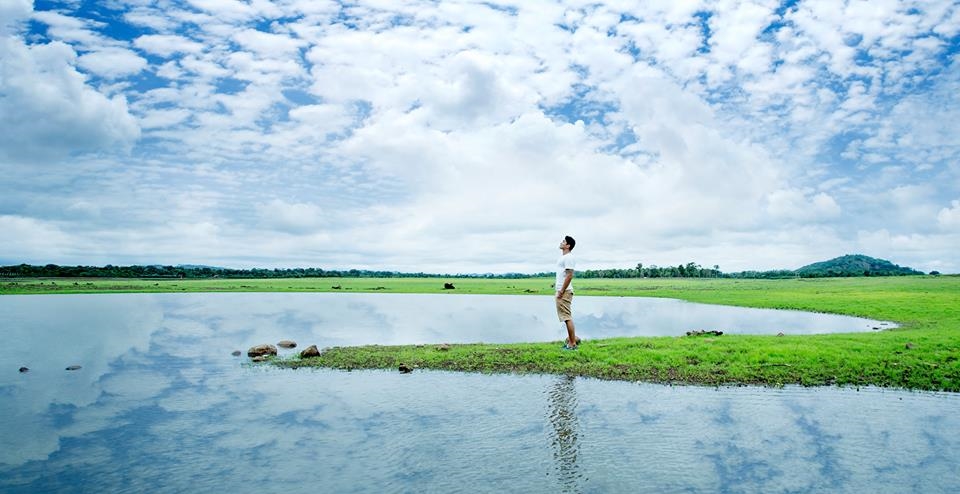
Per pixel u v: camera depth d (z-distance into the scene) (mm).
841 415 10508
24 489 7164
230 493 7027
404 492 7023
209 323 28469
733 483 7336
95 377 14172
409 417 10398
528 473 7652
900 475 7641
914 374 13688
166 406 11281
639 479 7461
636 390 12438
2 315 32875
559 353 16453
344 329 25984
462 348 17797
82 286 77125
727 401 11531
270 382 13484
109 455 8430
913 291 61406
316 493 7004
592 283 125000
